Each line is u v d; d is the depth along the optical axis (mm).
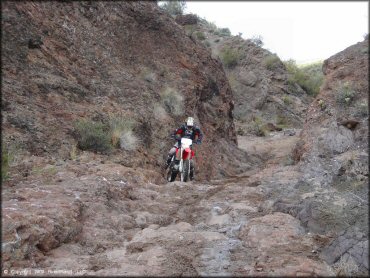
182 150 9320
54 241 4496
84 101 9969
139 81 12688
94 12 13172
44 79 9367
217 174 13555
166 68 14586
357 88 9344
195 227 5680
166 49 15406
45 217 4602
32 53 9688
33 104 8562
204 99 16203
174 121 12711
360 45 10898
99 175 7238
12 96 8258
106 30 13266
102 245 4855
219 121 16672
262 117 30188
